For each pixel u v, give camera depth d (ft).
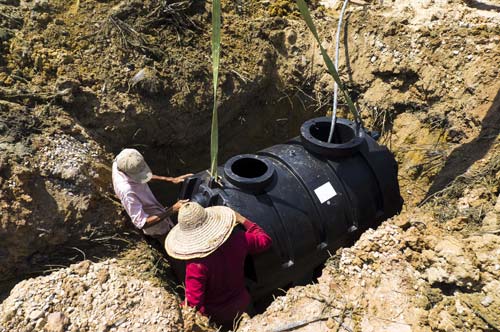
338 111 18.04
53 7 16.88
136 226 13.88
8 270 13.11
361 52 17.97
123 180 13.48
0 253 12.94
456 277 11.14
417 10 18.11
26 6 16.67
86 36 16.61
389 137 17.21
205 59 17.47
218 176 13.29
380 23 17.88
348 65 18.04
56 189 13.78
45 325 11.13
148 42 17.04
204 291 11.73
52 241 13.46
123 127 15.98
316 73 18.30
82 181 14.07
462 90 16.05
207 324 11.85
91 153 14.93
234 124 18.19
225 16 18.63
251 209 12.69
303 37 18.66
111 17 17.01
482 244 11.55
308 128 14.49
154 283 13.09
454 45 16.65
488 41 16.34
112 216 14.30
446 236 12.10
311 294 11.92
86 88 15.70
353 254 12.48
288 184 13.39
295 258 13.16
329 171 13.85
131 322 11.25
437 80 16.52
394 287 11.77
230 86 17.47
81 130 15.16
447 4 18.29
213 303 12.05
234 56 17.90
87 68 16.11
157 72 16.57
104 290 11.87
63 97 15.17
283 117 18.75
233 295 12.13
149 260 13.99
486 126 15.10
